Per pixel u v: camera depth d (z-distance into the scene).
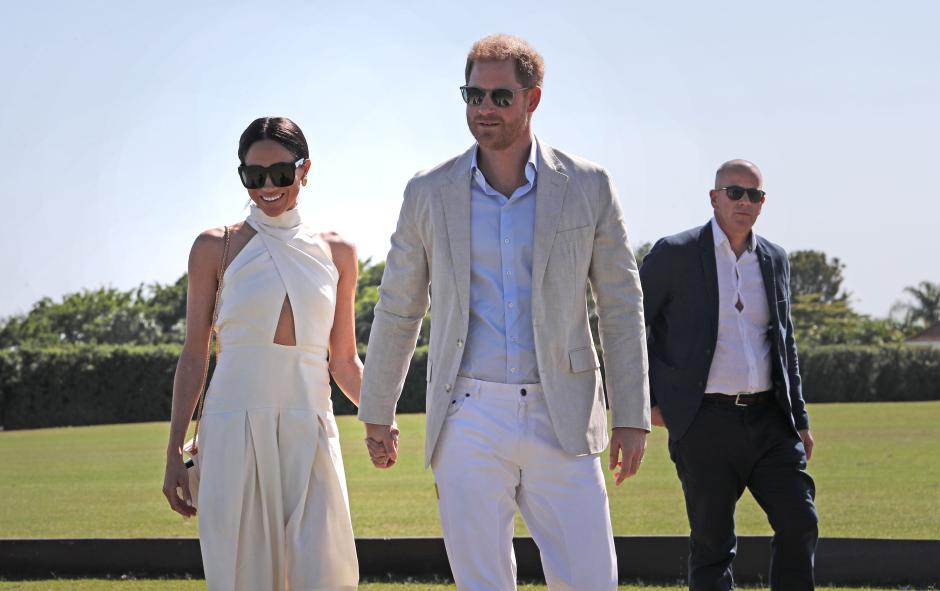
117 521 10.55
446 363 4.31
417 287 4.58
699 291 5.96
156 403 38.56
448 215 4.33
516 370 4.25
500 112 4.25
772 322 5.96
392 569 7.52
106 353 38.28
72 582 7.40
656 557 7.16
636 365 4.38
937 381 42.88
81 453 21.12
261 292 4.90
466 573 4.23
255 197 5.00
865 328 88.38
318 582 4.85
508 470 4.27
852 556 6.98
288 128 5.04
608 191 4.41
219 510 4.82
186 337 5.05
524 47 4.31
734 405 5.89
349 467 16.23
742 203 5.89
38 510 11.55
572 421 4.25
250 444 4.87
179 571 7.63
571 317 4.30
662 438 22.66
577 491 4.27
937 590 6.79
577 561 4.26
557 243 4.26
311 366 5.01
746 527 9.19
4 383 37.50
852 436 20.72
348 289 5.24
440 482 4.30
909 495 11.29
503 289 4.28
